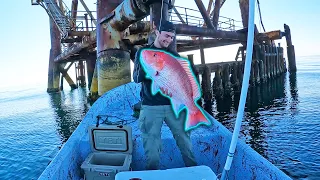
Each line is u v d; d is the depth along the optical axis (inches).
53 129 500.4
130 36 470.6
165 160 119.6
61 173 92.9
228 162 66.5
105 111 187.0
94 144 114.5
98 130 112.7
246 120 470.9
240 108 60.4
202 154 116.6
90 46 690.2
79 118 590.2
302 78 1076.5
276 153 299.7
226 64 725.3
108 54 411.2
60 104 859.4
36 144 398.6
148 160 90.5
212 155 116.1
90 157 110.7
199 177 76.8
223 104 627.5
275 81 992.2
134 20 348.8
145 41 474.9
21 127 534.0
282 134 365.1
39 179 79.9
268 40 928.9
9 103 1085.1
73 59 1003.3
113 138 113.0
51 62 1176.2
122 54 418.9
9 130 506.9
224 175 68.6
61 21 575.2
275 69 1068.5
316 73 1305.4
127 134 111.4
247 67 56.1
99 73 422.6
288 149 307.0
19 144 401.1
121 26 390.6
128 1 315.0
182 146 92.0
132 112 182.2
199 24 581.9
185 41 783.1
